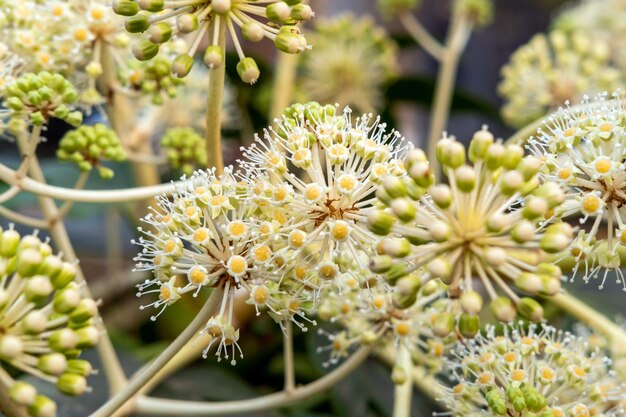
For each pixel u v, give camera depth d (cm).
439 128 41
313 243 23
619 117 23
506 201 21
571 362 25
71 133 29
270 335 38
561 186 23
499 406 23
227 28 24
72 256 29
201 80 36
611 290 38
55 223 29
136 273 42
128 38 29
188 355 30
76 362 22
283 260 22
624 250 24
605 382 25
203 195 23
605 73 40
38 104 26
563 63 40
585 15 49
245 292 24
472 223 21
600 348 29
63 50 28
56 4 28
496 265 21
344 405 35
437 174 37
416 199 21
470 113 47
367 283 23
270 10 23
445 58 43
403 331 26
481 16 45
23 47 27
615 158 23
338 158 22
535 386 24
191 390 36
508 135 52
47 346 21
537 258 21
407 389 28
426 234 21
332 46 44
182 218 23
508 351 25
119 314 42
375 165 23
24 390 21
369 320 27
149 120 35
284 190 22
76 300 22
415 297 21
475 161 21
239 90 43
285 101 37
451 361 27
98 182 36
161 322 40
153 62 29
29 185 26
